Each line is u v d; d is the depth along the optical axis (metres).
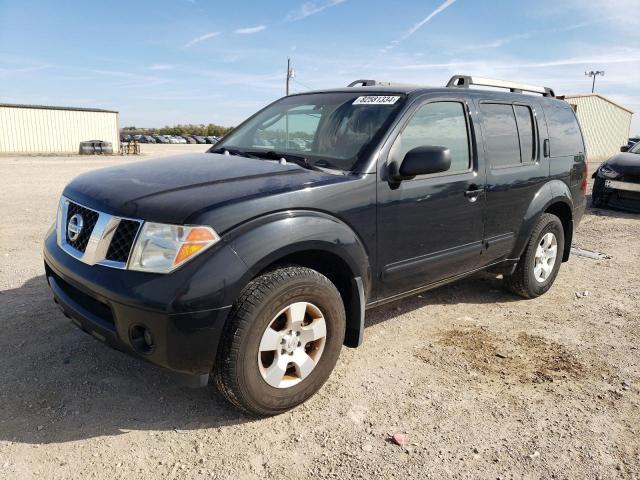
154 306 2.43
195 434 2.74
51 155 32.56
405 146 3.45
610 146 34.66
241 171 3.11
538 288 4.97
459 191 3.79
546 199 4.73
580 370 3.59
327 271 3.25
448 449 2.68
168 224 2.52
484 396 3.21
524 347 3.94
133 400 3.02
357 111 3.64
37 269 5.33
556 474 2.52
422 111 3.62
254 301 2.61
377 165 3.24
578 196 5.35
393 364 3.59
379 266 3.34
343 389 3.24
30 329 3.86
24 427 2.72
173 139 64.50
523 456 2.64
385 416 2.96
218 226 2.55
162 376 3.30
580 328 4.34
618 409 3.11
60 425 2.76
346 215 3.06
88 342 3.68
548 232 4.92
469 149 3.97
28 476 2.37
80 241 2.88
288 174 3.07
